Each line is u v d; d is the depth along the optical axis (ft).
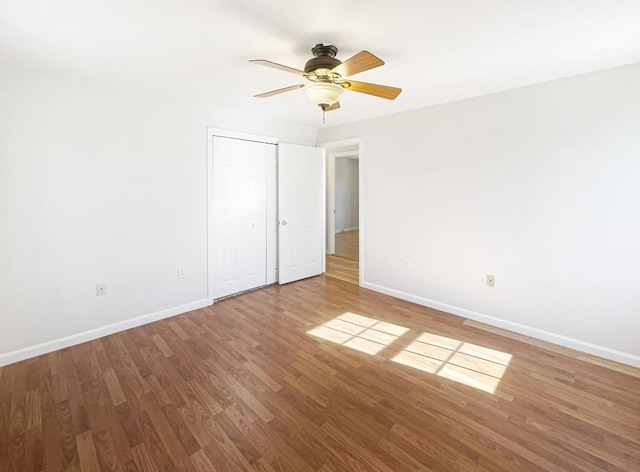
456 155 10.44
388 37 6.18
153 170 10.05
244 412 6.10
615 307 7.88
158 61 7.38
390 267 12.74
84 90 8.61
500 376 7.30
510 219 9.42
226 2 5.04
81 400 6.42
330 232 20.68
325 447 5.29
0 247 7.61
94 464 4.96
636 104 7.32
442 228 11.01
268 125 13.25
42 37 6.23
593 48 6.61
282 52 6.89
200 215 11.30
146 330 9.67
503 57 7.07
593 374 7.36
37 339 8.20
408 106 11.10
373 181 13.05
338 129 14.40
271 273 14.16
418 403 6.38
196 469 4.86
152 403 6.34
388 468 4.89
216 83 8.92
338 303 11.93
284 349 8.52
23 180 7.84
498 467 4.91
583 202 8.16
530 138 8.87
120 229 9.48
